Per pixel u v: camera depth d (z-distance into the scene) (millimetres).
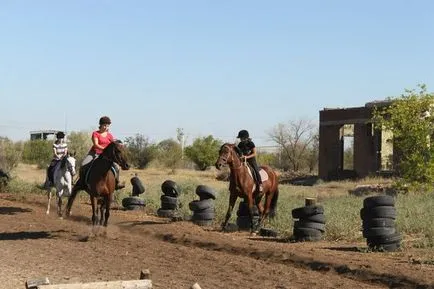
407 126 29188
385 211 15273
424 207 21625
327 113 53125
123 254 14648
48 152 60781
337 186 40688
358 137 50344
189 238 17109
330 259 13727
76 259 13859
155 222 20422
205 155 69562
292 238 17453
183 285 11445
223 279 12078
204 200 20719
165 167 69938
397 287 11625
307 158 72750
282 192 33750
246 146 19172
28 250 15000
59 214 22125
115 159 16625
